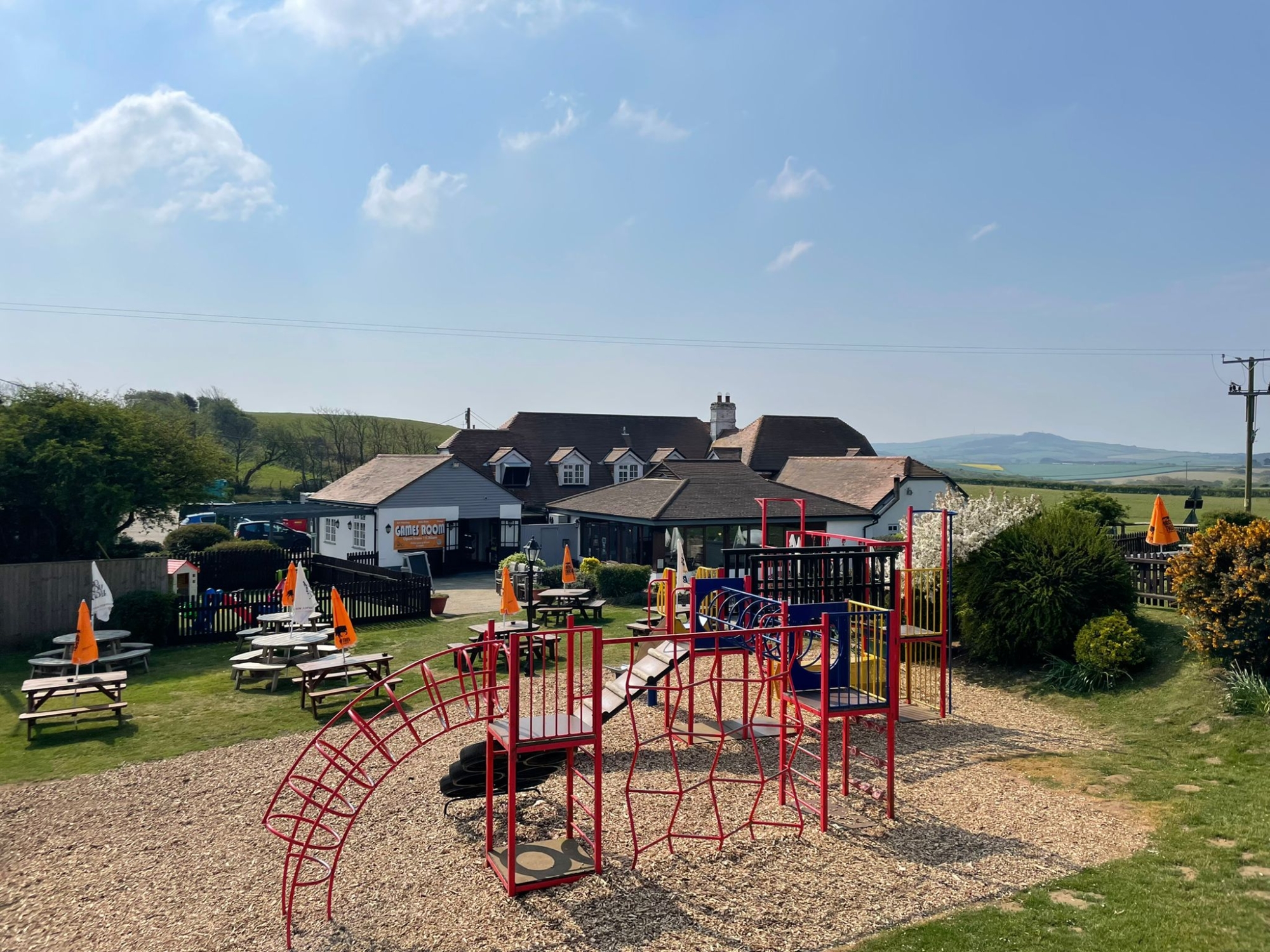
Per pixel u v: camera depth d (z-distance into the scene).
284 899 6.50
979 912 6.34
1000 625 14.06
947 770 9.71
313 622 18.78
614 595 23.77
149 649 15.92
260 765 10.12
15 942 6.10
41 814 8.60
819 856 7.46
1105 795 8.73
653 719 11.89
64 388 25.17
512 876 6.70
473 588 29.08
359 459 74.19
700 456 48.28
